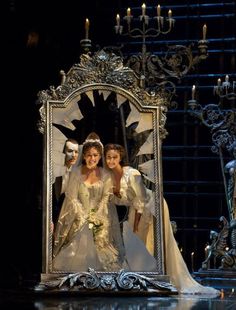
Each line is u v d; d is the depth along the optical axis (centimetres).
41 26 3130
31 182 3141
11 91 3044
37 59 3155
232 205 2555
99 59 2175
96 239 2109
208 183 3222
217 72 3300
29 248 3100
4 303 1877
